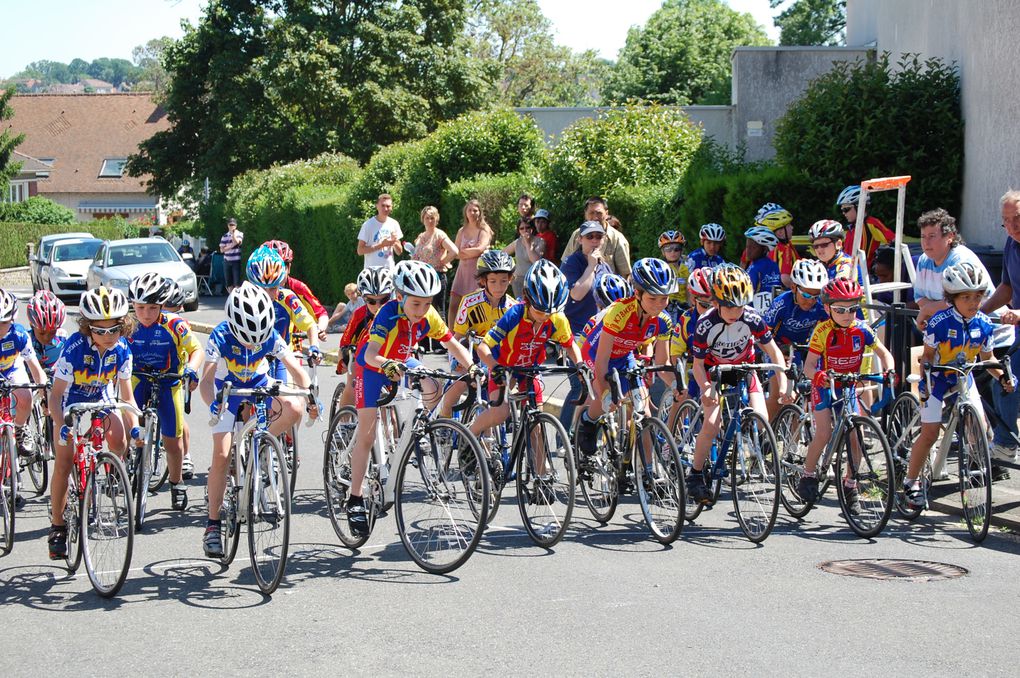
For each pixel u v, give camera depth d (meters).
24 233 45.03
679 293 9.67
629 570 5.75
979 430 6.18
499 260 7.02
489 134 17.53
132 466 6.99
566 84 54.53
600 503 6.82
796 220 11.56
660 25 40.44
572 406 7.75
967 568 5.70
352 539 6.38
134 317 6.97
